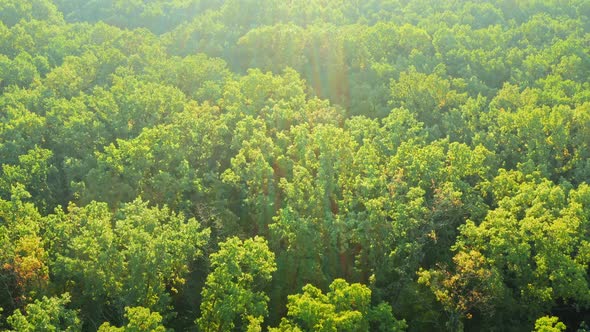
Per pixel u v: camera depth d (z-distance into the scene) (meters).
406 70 139.75
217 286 72.06
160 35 190.00
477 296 74.56
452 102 124.00
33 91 127.00
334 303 68.19
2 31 156.88
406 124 115.06
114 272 75.88
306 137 103.50
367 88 132.62
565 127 104.94
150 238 77.06
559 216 85.56
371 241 83.69
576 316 85.00
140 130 116.50
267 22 179.88
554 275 77.75
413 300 79.81
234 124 112.06
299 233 83.12
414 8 185.25
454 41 150.88
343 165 97.12
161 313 76.81
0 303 79.94
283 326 66.19
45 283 78.31
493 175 101.00
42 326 66.44
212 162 109.12
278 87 122.00
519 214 88.25
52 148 114.94
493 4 184.25
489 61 141.50
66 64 139.62
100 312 78.44
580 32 158.38
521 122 107.75
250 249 75.75
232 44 167.25
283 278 83.12
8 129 110.38
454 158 96.25
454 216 88.50
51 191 104.62
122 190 96.88
